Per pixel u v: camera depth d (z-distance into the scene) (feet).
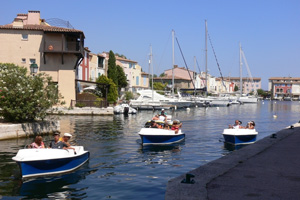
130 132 82.23
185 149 58.44
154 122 67.82
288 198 21.06
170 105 201.77
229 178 25.99
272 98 567.59
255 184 24.30
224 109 227.20
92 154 52.60
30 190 33.24
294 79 592.60
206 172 27.71
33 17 162.40
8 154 51.31
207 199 20.66
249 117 149.28
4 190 33.24
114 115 149.28
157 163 46.24
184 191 22.21
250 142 66.54
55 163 39.29
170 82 375.45
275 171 28.48
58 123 80.79
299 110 219.82
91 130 86.02
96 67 217.97
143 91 212.43
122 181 36.40
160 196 30.78
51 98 74.43
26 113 71.15
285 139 50.96
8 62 145.59
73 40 155.43
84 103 148.05
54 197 31.14
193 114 167.73
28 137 70.13
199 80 412.16
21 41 146.61
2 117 76.54
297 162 32.42
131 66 293.43
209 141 68.90
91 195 31.50
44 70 147.64
